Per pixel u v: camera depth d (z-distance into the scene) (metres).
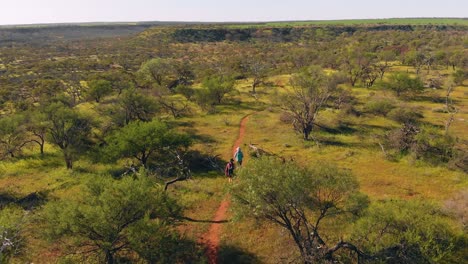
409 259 15.89
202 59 124.31
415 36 149.00
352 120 45.09
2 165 33.62
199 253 19.30
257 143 37.78
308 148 35.72
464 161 30.23
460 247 17.41
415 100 55.91
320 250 16.84
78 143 33.28
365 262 16.12
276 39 184.62
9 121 35.00
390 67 82.75
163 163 32.09
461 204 21.33
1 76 91.88
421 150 32.62
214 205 24.64
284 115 44.59
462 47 96.50
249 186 16.05
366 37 153.88
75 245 16.55
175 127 44.22
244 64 95.31
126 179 18.75
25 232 18.83
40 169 32.56
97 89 54.78
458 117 45.81
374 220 17.58
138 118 42.50
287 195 15.90
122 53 142.25
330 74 64.38
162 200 19.41
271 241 20.19
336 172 17.33
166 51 148.50
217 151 35.59
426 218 17.70
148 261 17.61
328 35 184.50
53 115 32.78
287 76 77.00
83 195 19.61
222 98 59.47
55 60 125.50
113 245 17.48
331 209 19.44
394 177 28.48
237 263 18.61
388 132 37.44
